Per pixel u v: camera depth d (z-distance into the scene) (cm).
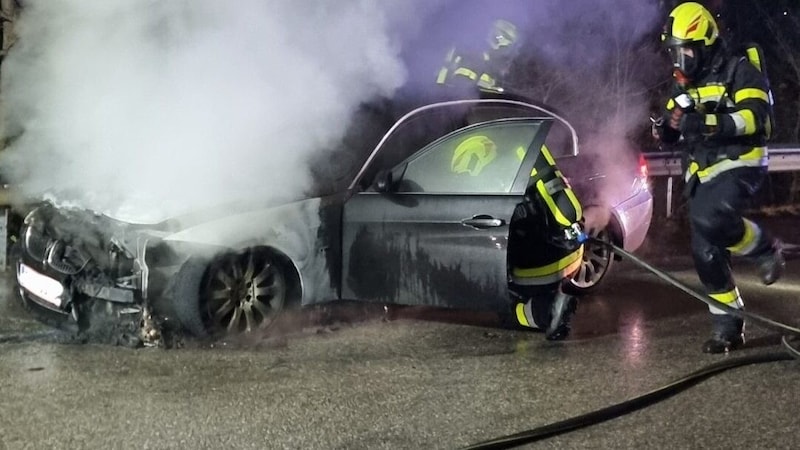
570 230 618
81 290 611
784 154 1359
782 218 1535
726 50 575
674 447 435
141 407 486
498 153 634
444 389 524
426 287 624
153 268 588
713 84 573
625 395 513
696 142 587
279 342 624
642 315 730
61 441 438
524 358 592
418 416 478
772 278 612
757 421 468
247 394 510
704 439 445
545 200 638
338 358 588
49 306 622
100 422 464
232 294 607
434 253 620
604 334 663
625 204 807
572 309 639
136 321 611
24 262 635
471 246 609
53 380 531
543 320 646
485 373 557
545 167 646
